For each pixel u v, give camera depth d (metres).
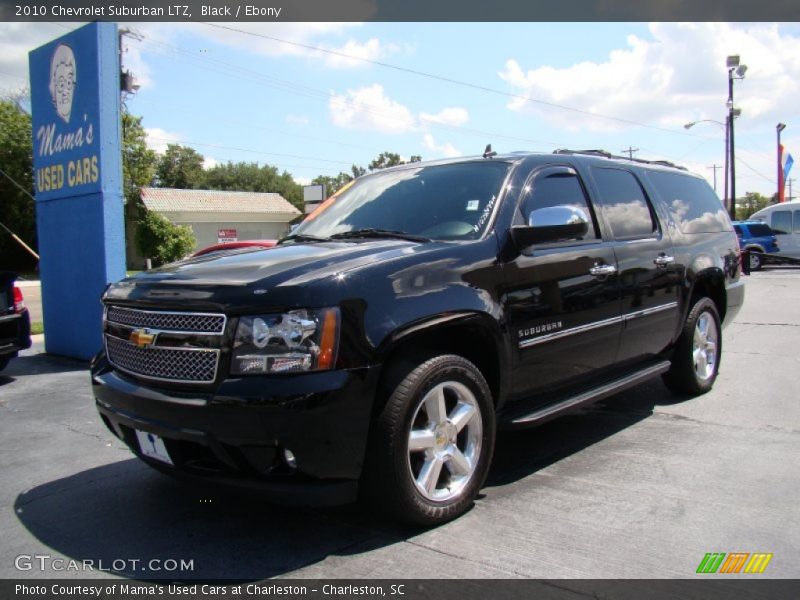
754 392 5.89
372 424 3.04
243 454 2.89
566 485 3.82
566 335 4.07
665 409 5.42
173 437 3.05
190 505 3.71
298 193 82.81
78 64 8.20
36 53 8.91
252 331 2.91
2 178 32.88
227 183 79.88
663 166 5.88
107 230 8.10
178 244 39.78
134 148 37.91
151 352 3.24
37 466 4.47
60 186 8.62
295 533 3.31
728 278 6.09
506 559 2.96
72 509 3.71
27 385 7.09
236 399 2.84
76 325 8.54
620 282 4.55
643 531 3.20
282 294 2.92
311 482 2.95
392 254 3.35
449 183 4.25
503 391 3.70
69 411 5.93
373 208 4.37
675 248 5.30
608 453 4.37
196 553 3.13
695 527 3.23
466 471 3.42
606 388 4.43
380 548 3.11
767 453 4.27
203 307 3.04
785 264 23.34
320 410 2.84
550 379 4.04
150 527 3.44
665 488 3.73
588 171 4.76
